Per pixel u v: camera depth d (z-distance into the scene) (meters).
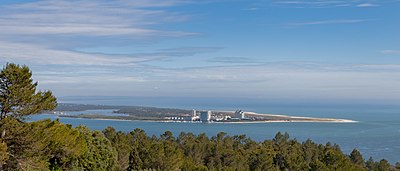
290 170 67.88
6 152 26.62
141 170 55.44
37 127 28.89
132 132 68.00
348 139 146.50
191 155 71.06
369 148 121.19
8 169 28.66
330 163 60.62
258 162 68.81
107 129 62.16
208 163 69.69
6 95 27.59
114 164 44.31
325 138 149.50
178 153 60.00
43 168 30.45
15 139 28.27
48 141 29.56
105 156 43.22
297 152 75.50
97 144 42.81
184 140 77.38
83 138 38.09
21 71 27.67
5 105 27.62
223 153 71.56
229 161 71.12
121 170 45.44
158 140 71.50
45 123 29.97
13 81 27.52
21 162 28.80
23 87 27.84
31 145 28.67
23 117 28.88
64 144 30.94
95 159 41.47
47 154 30.27
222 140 85.19
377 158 100.88
